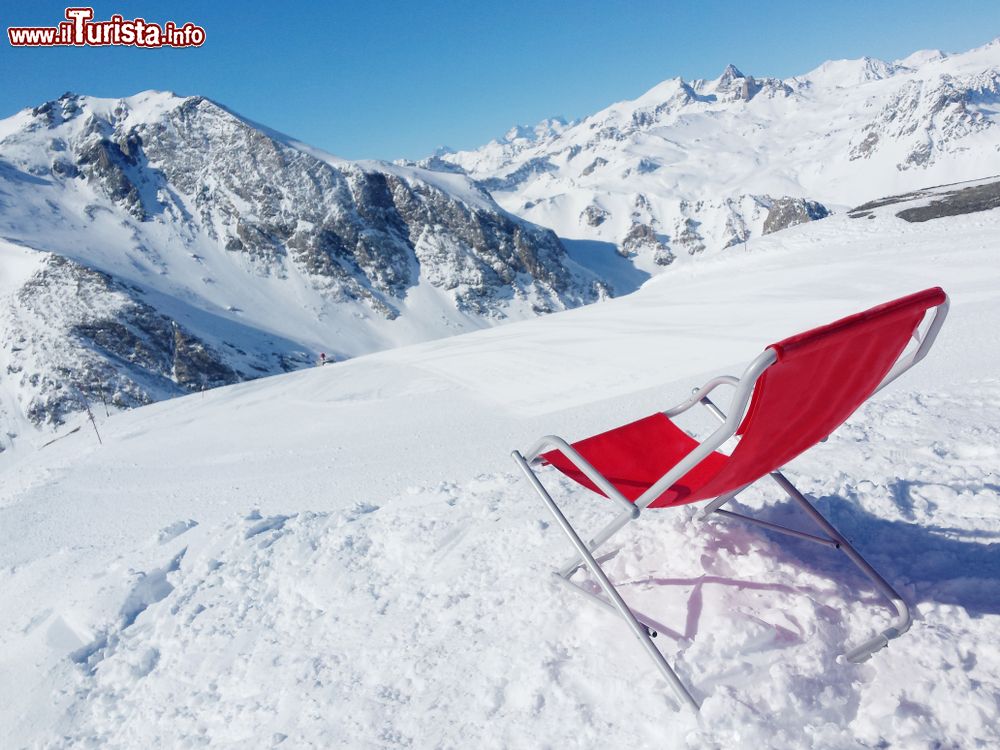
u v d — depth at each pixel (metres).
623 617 1.96
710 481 2.00
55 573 6.24
